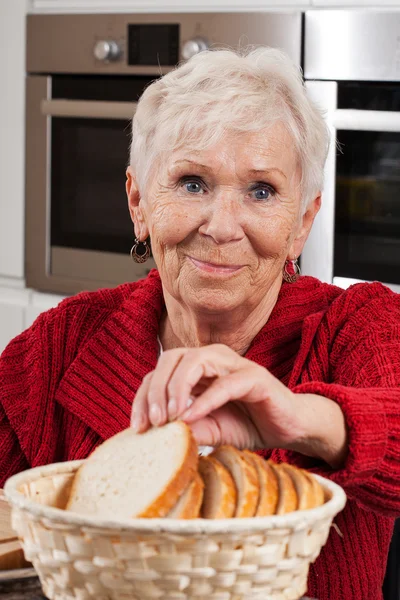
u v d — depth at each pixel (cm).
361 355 125
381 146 237
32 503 74
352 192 242
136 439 87
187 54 252
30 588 89
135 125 132
